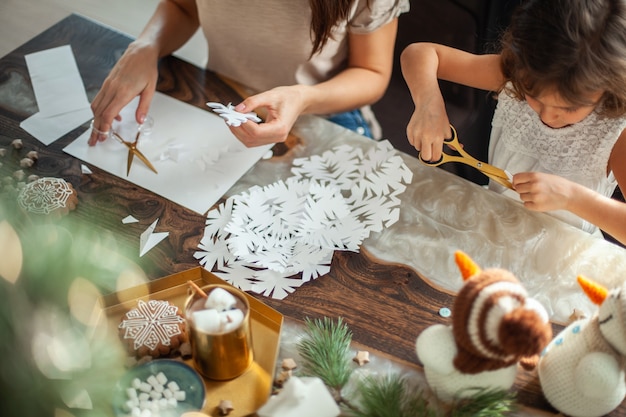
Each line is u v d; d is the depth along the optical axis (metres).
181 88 1.14
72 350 0.76
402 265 0.90
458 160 1.01
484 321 0.65
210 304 0.74
